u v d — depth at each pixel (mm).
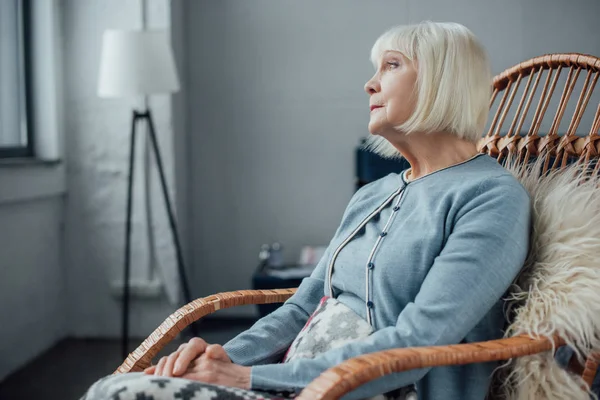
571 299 1300
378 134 1488
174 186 3682
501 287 1290
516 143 1813
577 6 3844
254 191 4098
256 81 4047
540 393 1320
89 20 3633
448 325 1252
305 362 1243
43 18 3533
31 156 3551
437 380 1341
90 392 1147
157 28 3619
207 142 4090
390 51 1443
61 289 3709
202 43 4051
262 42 4031
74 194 3699
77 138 3674
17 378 3090
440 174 1438
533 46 3883
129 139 3654
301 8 4000
